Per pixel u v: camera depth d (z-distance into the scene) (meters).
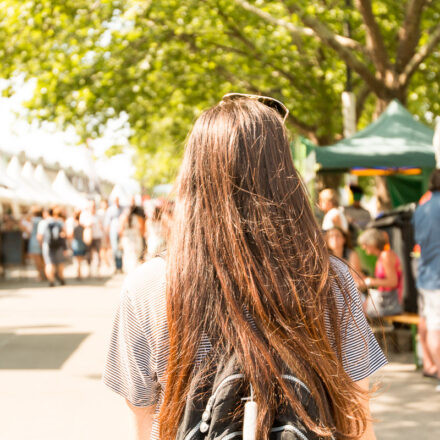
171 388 1.43
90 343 8.94
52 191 30.14
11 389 6.58
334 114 19.80
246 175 1.50
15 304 13.25
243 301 1.42
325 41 13.52
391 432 5.22
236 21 16.45
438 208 6.17
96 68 16.17
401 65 13.41
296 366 1.37
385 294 7.51
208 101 19.30
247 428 1.29
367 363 1.51
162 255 1.57
